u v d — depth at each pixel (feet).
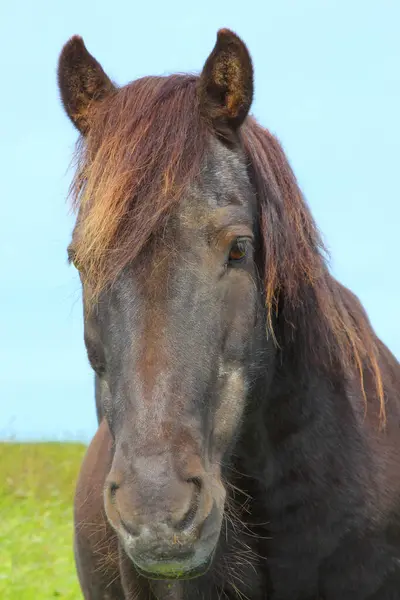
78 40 17.06
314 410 17.11
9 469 50.24
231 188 15.39
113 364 14.60
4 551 35.32
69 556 34.76
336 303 17.87
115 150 15.03
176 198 14.62
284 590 17.29
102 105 16.40
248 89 15.87
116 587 20.02
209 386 14.55
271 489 17.03
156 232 14.47
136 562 13.53
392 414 18.07
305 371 17.08
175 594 17.33
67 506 45.03
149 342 14.19
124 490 13.55
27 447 55.06
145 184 14.67
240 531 17.13
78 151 16.52
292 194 17.03
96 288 14.80
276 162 16.98
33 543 36.24
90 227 14.56
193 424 14.12
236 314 15.05
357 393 17.80
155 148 14.93
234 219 15.03
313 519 16.98
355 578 17.03
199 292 14.52
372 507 16.93
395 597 17.11
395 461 17.47
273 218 16.20
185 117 15.39
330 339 17.46
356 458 17.17
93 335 15.49
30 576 31.86
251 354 15.56
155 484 13.38
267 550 17.15
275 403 16.97
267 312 16.30
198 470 13.82
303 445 17.01
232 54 15.93
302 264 16.72
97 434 21.50
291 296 16.66
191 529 13.48
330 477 16.98
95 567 20.34
